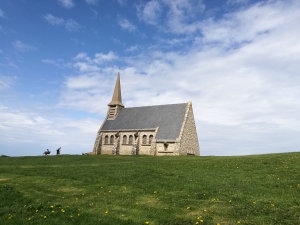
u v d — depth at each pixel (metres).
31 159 49.47
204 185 22.12
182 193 20.12
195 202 17.89
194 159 41.25
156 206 17.30
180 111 68.94
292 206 16.30
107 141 74.81
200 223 14.38
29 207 16.89
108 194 20.25
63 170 31.77
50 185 23.38
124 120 76.62
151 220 14.88
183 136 63.22
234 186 21.53
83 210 16.44
